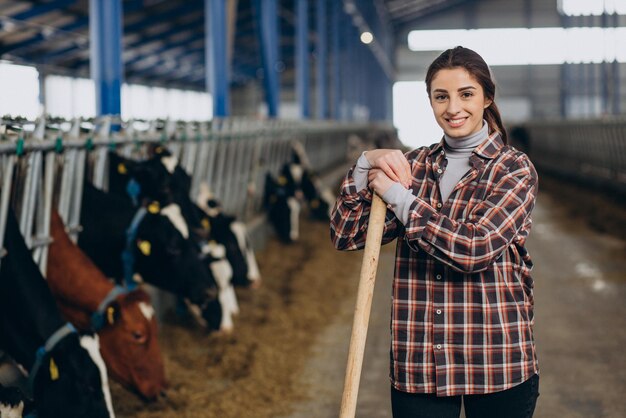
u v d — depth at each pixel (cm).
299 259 904
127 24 2122
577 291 735
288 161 1348
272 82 1500
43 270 407
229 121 928
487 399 218
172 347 541
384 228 229
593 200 1464
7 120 385
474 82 212
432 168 222
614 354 539
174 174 557
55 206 467
